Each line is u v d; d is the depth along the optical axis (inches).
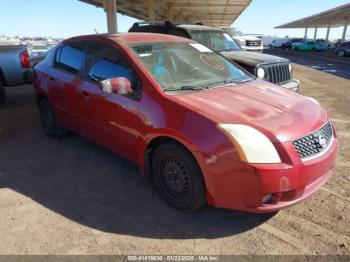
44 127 224.1
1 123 255.6
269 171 109.8
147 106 136.9
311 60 1028.5
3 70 287.6
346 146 205.2
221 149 114.1
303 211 136.1
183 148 125.5
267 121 120.0
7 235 122.1
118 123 151.7
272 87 163.2
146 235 122.5
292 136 115.8
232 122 117.3
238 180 113.3
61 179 164.4
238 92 146.1
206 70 165.2
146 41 166.4
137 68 145.3
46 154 194.5
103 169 174.7
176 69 155.1
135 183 160.1
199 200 126.3
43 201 144.9
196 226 127.6
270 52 1578.5
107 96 155.0
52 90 198.1
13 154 195.3
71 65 186.7
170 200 138.6
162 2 902.4
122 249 115.0
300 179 114.4
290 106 135.7
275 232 123.6
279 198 114.6
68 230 125.0
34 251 113.8
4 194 150.7
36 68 220.4
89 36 180.2
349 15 1700.3
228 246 116.4
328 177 133.6
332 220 129.8
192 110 123.9
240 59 272.5
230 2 861.8
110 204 142.4
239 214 135.0
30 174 170.1
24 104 317.4
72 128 193.5
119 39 162.6
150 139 136.3
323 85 458.6
